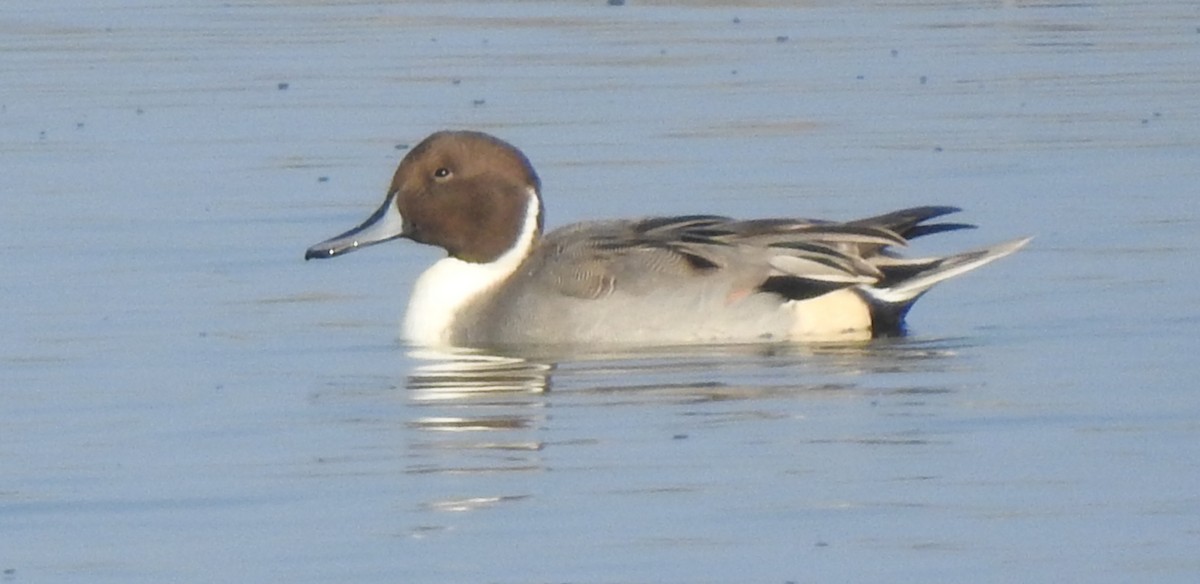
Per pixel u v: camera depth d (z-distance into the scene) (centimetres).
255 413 1284
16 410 1294
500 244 1514
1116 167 2020
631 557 1006
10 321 1530
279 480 1140
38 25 3011
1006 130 2211
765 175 2011
